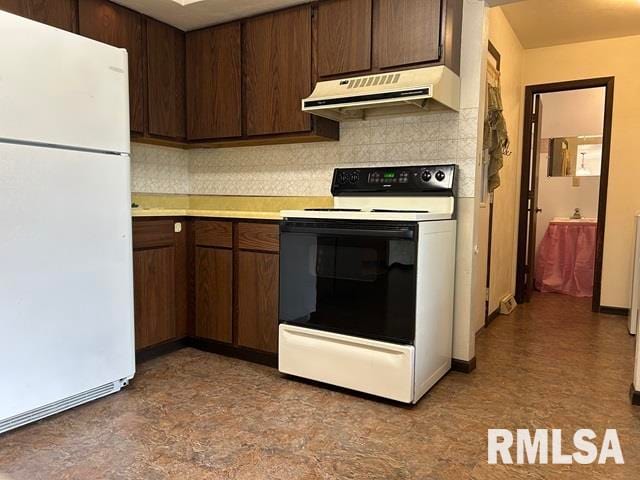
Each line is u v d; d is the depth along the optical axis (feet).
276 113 8.98
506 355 9.28
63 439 5.78
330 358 7.34
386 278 6.82
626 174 12.98
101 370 6.95
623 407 6.83
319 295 7.48
